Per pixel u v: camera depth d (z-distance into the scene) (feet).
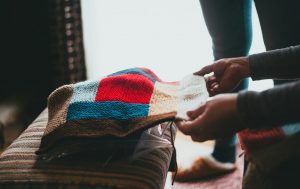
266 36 5.48
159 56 8.71
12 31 8.59
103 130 3.52
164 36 8.50
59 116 3.78
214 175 7.30
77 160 3.65
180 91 3.98
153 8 8.30
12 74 8.80
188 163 7.32
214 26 6.19
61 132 3.63
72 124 3.63
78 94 3.91
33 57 8.87
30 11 8.52
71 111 3.75
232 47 6.31
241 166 7.59
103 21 8.63
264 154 2.94
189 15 8.13
